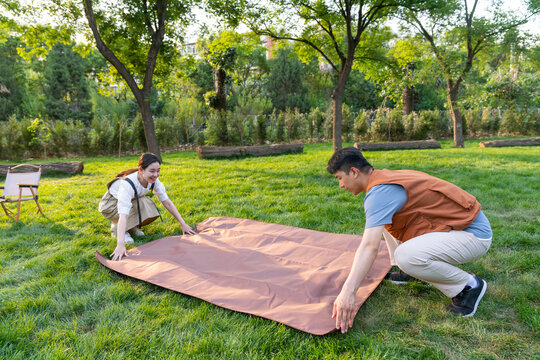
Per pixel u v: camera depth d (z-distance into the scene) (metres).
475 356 1.82
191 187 6.69
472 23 12.62
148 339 2.01
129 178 3.39
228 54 14.53
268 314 2.10
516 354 1.83
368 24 11.14
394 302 2.38
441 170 7.79
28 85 32.75
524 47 12.55
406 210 2.03
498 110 18.86
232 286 2.51
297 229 3.77
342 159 2.05
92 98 29.00
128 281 2.76
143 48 12.13
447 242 2.00
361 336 1.99
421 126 16.98
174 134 16.72
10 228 4.38
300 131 17.95
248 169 8.90
